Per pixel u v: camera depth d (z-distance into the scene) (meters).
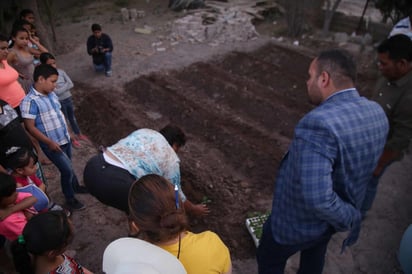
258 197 4.63
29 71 5.34
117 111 6.57
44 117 3.79
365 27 10.76
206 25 10.11
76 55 9.15
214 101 7.07
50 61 4.86
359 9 12.26
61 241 2.19
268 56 9.20
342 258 3.76
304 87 7.70
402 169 5.07
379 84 3.58
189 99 7.08
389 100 3.38
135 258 1.69
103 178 3.05
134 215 1.77
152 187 1.79
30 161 3.12
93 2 13.91
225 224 4.17
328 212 2.11
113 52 9.22
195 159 5.36
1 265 3.26
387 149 3.57
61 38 10.31
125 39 10.18
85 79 7.76
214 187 4.79
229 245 3.90
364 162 2.20
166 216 1.73
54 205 3.62
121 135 5.92
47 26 11.23
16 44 5.18
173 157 3.19
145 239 1.88
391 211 4.38
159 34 10.56
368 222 4.22
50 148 3.78
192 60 8.80
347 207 2.24
